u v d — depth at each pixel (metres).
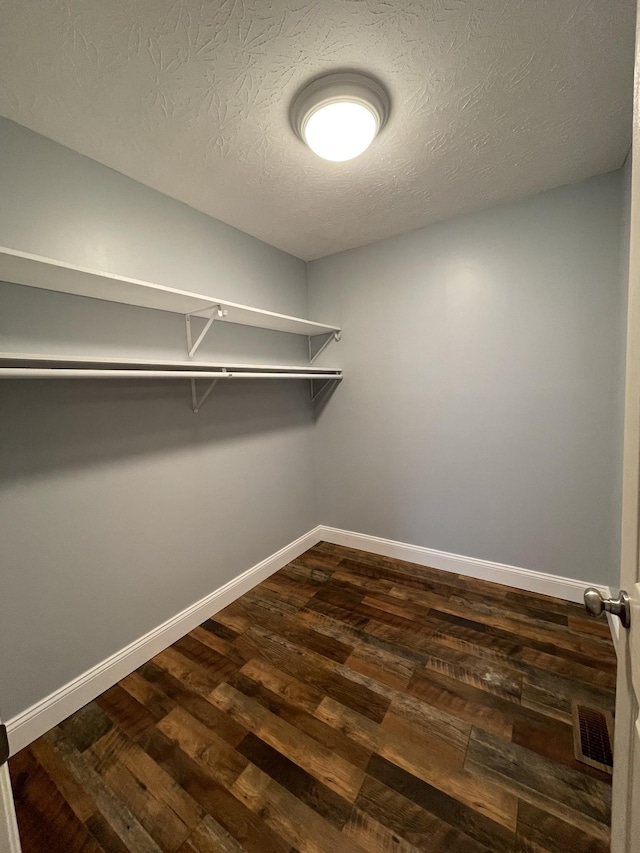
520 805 1.07
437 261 2.28
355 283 2.63
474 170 1.70
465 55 1.10
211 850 1.00
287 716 1.40
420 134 1.44
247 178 1.69
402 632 1.85
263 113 1.29
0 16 0.92
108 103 1.22
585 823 1.01
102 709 1.46
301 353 2.82
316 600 2.18
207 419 2.05
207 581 2.06
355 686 1.53
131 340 1.67
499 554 2.28
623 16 0.99
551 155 1.61
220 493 2.14
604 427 1.89
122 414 1.64
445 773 1.16
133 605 1.69
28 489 1.35
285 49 1.06
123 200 1.64
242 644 1.82
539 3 0.96
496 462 2.23
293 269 2.73
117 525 1.63
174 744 1.30
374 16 0.98
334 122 1.25
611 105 1.31
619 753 0.69
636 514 0.57
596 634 1.78
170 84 1.15
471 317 2.21
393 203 1.97
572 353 1.95
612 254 1.79
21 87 1.14
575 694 1.44
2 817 0.54
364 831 1.02
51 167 1.40
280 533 2.63
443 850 0.97
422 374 2.43
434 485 2.47
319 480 3.02
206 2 0.92
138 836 1.04
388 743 1.27
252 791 1.14
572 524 2.04
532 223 1.97
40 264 1.11
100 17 0.94
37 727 1.35
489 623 1.89
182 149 1.47
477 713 1.38
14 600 1.31
